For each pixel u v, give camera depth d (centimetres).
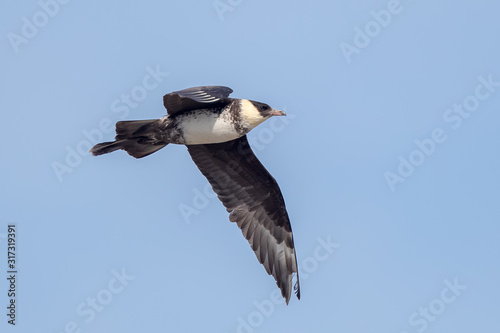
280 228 1744
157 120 1578
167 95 1486
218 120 1568
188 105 1556
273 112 1573
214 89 1471
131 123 1573
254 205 1738
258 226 1741
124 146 1616
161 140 1600
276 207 1736
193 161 1709
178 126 1573
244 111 1566
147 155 1639
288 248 1742
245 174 1714
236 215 1731
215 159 1702
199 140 1592
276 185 1716
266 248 1739
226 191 1727
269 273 1733
